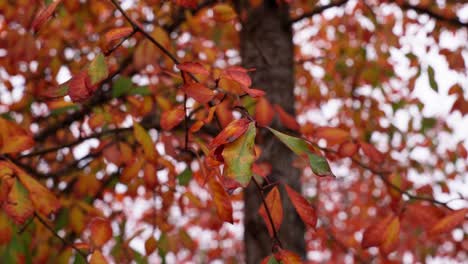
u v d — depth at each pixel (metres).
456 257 4.10
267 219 1.19
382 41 3.02
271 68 2.75
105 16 2.96
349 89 3.68
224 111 1.59
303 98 4.28
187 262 4.48
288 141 0.98
